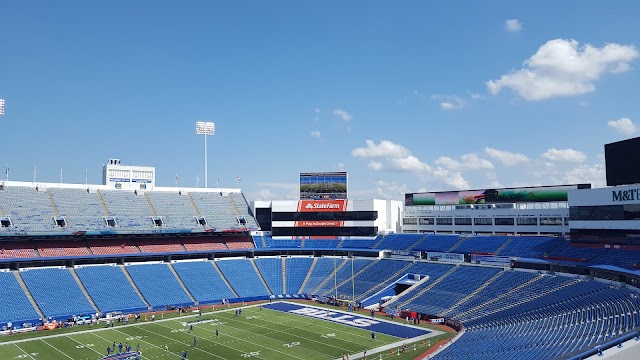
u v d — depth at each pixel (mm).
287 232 136500
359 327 87625
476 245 111125
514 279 95375
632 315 53938
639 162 76938
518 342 59062
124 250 115750
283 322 91938
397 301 102750
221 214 134125
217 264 124125
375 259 124938
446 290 100875
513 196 109812
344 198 135750
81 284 103062
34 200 113750
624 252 80188
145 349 73688
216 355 70312
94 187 126625
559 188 102938
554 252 93875
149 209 126375
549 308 76000
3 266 101812
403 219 136750
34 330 86188
